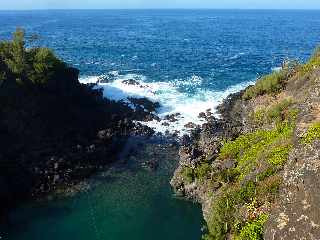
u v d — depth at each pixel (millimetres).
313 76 56844
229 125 67438
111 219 46812
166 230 44688
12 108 63062
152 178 55156
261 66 115250
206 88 90250
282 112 53719
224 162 49938
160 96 84250
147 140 66750
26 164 56312
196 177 50531
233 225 37844
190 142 64750
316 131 33625
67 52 138500
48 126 65062
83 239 43688
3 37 189500
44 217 47562
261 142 47688
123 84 90625
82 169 56688
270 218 33312
